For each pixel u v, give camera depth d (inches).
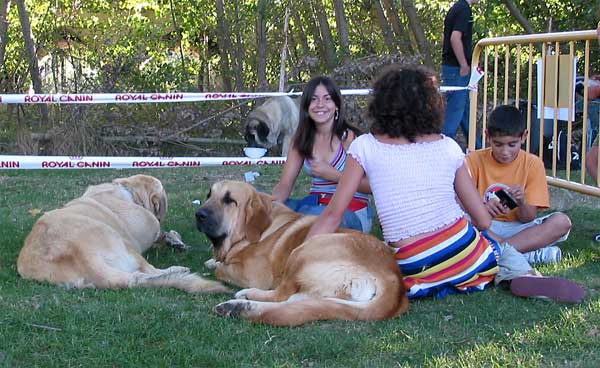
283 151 450.6
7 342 143.9
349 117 416.5
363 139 166.9
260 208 183.9
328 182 208.8
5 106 437.7
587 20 451.8
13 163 293.3
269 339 145.6
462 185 170.2
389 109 162.4
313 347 141.2
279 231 182.7
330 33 511.2
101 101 308.5
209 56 534.3
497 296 174.4
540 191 203.6
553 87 241.8
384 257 161.6
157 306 162.7
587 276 192.5
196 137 455.2
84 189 325.1
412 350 142.0
